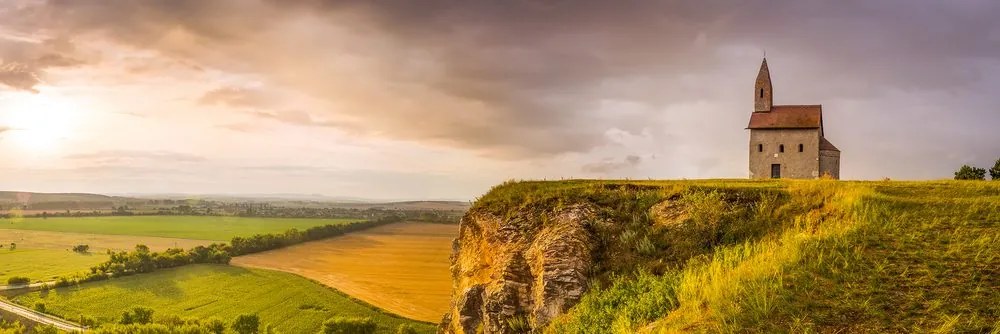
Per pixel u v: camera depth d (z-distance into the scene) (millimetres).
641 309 16750
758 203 22469
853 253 15750
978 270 14211
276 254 149625
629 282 19234
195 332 72938
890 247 16141
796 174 54938
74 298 107312
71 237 191500
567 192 25984
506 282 22578
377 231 194750
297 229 188250
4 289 114625
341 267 132625
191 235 193875
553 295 20281
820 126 57156
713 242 20953
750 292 14234
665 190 24891
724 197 23188
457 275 30594
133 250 156500
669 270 19453
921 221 18125
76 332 78250
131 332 68625
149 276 124250
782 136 55688
